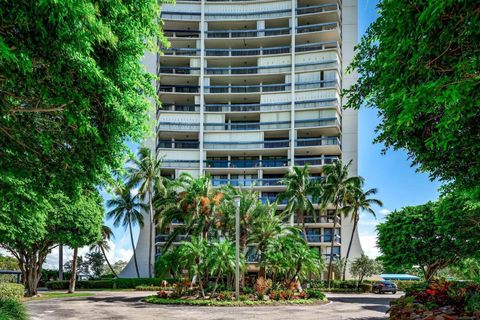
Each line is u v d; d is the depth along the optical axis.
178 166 61.66
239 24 66.75
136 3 9.11
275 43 66.38
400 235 38.72
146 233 64.00
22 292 31.22
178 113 62.62
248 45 66.88
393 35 5.83
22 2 5.86
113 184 12.37
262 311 24.11
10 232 22.84
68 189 11.53
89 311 23.97
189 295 31.75
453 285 7.61
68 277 68.62
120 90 9.21
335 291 49.62
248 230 36.00
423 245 37.59
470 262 39.66
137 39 9.31
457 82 4.59
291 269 32.75
